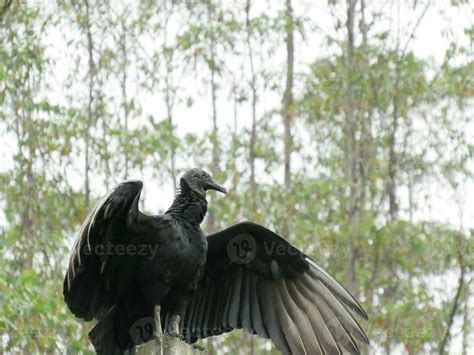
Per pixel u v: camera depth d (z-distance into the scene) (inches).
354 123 737.6
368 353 653.9
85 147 656.4
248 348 641.0
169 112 716.7
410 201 727.7
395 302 682.8
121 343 347.6
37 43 639.1
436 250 693.3
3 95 602.2
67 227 632.4
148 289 344.5
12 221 602.5
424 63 730.2
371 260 693.9
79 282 342.0
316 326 370.9
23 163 633.6
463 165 726.5
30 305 456.1
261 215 677.9
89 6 686.5
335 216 707.4
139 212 342.3
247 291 374.9
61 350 476.4
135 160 658.8
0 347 459.5
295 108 727.7
